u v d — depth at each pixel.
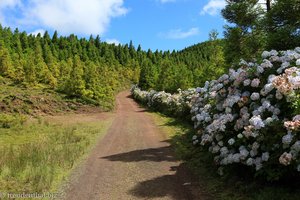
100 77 51.59
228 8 20.00
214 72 30.05
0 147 16.34
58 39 117.62
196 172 10.32
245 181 8.47
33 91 41.59
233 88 9.70
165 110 33.16
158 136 18.52
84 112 37.34
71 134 19.30
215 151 9.39
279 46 14.16
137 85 75.50
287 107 7.74
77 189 9.01
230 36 20.00
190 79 52.78
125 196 8.44
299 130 6.61
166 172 10.56
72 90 42.66
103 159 12.78
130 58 126.62
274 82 7.61
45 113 33.59
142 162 12.03
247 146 8.26
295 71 7.72
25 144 16.53
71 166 11.44
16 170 10.46
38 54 76.31
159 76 59.81
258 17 19.70
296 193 7.07
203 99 14.08
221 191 8.38
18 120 25.80
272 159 7.30
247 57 18.80
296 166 6.73
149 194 8.52
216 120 9.30
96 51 121.75
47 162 11.70
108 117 32.88
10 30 98.75
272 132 7.47
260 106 8.38
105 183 9.56
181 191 8.66
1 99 33.03
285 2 14.56
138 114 35.88
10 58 60.81
